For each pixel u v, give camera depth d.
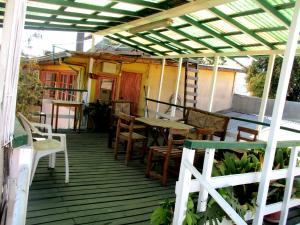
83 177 4.60
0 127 1.94
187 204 2.54
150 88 10.06
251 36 5.55
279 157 3.82
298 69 14.87
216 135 6.31
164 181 4.64
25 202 2.20
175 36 7.02
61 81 10.98
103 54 8.37
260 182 2.97
